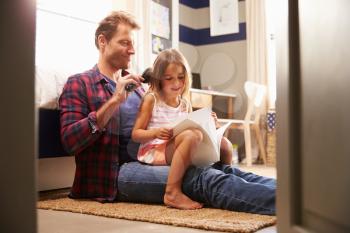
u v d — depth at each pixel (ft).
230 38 14.08
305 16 2.08
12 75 2.13
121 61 5.85
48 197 5.72
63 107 5.47
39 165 6.28
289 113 2.23
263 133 12.36
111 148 5.23
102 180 5.23
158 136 4.83
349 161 1.65
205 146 4.69
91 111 5.50
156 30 12.16
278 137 2.41
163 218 3.91
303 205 2.14
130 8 11.19
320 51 1.91
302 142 2.14
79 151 5.27
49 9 9.69
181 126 4.72
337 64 1.74
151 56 11.53
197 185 4.58
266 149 12.18
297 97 2.19
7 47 2.14
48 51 9.55
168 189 4.59
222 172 4.70
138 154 5.18
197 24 14.84
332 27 1.79
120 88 5.14
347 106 1.66
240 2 13.98
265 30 13.38
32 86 2.09
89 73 5.74
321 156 1.91
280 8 2.39
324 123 1.88
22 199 2.11
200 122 4.66
